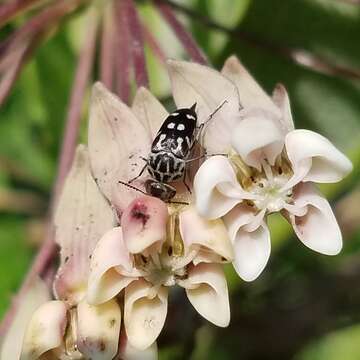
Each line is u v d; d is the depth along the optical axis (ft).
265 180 0.24
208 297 0.24
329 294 0.32
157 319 0.24
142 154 0.25
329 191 0.29
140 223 0.24
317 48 0.33
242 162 0.24
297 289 0.32
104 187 0.25
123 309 0.24
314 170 0.24
